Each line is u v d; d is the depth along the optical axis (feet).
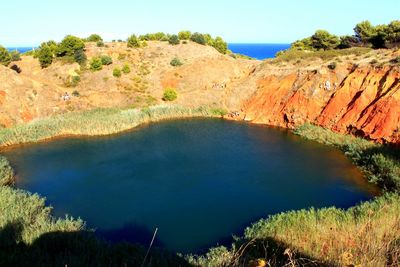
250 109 162.20
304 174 92.12
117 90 175.73
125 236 64.18
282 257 44.55
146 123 151.64
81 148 117.50
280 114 147.64
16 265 41.70
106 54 205.16
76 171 96.99
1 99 142.82
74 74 183.83
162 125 148.66
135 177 92.38
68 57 195.31
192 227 67.05
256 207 74.64
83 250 49.44
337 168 95.50
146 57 209.77
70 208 75.51
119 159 106.42
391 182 80.18
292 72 159.53
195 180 89.92
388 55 133.69
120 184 87.97
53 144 122.21
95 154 111.34
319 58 166.09
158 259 46.19
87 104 162.09
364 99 119.44
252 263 25.39
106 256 48.08
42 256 45.11
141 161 104.58
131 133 135.85
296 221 56.90
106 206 76.28
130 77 187.52
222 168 98.02
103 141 125.39
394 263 28.12
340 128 121.49
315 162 100.73
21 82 154.71
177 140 126.21
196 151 113.60
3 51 181.68
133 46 219.20
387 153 93.91
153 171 96.48
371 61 131.34
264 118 153.69
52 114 150.00
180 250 59.26
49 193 83.15
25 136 124.67
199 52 221.05
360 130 112.57
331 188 83.10
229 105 171.73
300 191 82.07
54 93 160.15
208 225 67.67
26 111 146.00
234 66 206.08
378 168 88.43
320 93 139.03
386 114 105.40
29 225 58.75
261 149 114.52
